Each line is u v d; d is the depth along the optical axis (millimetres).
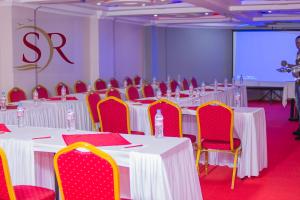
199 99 7922
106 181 2994
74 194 3139
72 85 11211
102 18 11883
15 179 4148
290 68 8742
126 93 8938
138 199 3531
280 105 14641
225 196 5035
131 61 13867
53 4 9891
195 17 13562
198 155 5512
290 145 7965
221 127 5328
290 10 10547
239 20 13703
